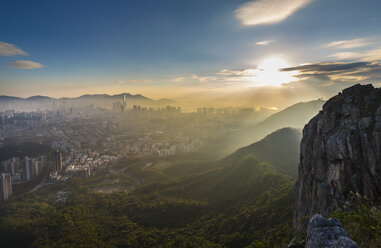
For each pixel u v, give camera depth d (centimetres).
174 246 6216
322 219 912
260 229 5444
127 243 6762
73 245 6756
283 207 5794
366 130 2792
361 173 2666
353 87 3478
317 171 3388
